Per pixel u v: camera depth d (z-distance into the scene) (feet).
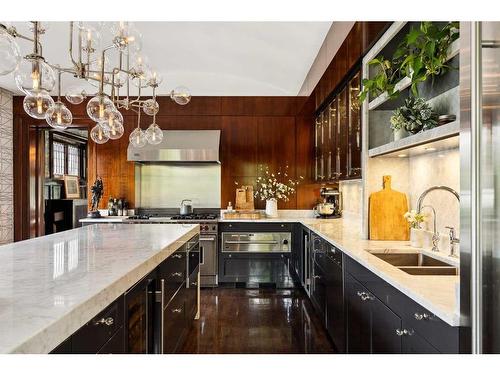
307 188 18.08
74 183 26.91
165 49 13.43
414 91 7.29
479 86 3.78
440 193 8.38
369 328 6.81
